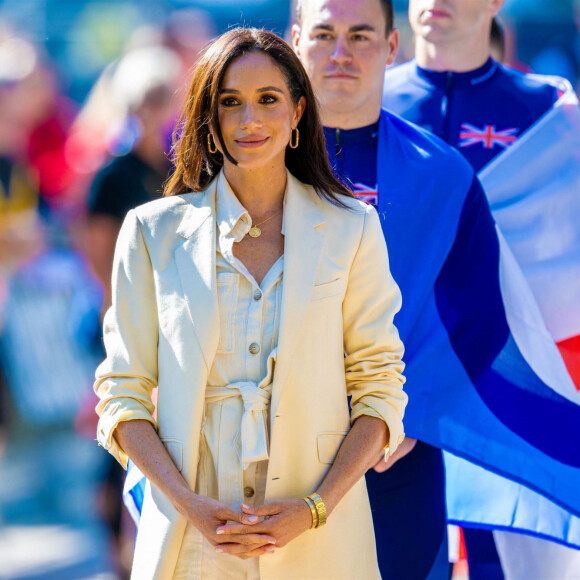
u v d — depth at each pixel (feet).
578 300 57.77
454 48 60.95
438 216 52.70
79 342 92.32
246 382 40.73
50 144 106.01
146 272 42.01
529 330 54.44
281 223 42.27
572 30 107.86
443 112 61.46
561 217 58.08
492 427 52.75
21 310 97.81
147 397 41.96
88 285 93.40
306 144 42.96
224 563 41.14
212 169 43.04
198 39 97.76
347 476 40.86
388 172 53.11
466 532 59.93
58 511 87.76
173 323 41.06
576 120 58.59
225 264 41.32
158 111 77.10
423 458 53.83
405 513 53.36
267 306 41.06
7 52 108.17
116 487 73.77
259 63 41.06
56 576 75.72
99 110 102.68
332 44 52.65
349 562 41.55
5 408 97.45
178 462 40.55
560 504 52.75
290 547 41.16
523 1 107.76
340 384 41.78
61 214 103.45
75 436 99.66
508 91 61.82
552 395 53.93
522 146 58.59
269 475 40.47
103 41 112.98
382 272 42.63
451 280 53.31
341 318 42.01
